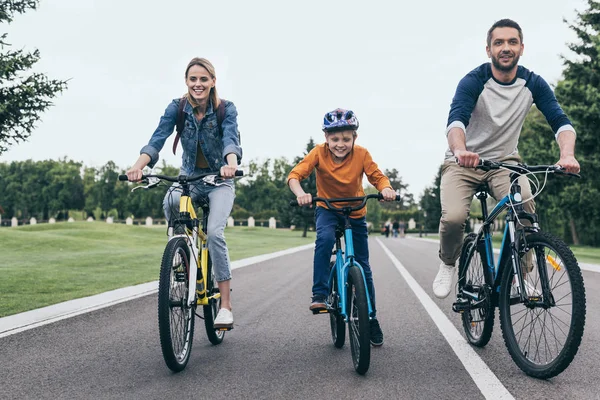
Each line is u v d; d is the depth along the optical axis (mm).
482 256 4078
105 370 3613
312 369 3627
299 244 28156
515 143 4199
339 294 3932
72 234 27922
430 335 4742
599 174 23078
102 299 6949
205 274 4148
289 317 5695
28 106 12703
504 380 3320
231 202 4316
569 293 3115
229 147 4086
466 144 4230
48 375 3494
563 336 3178
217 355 4039
